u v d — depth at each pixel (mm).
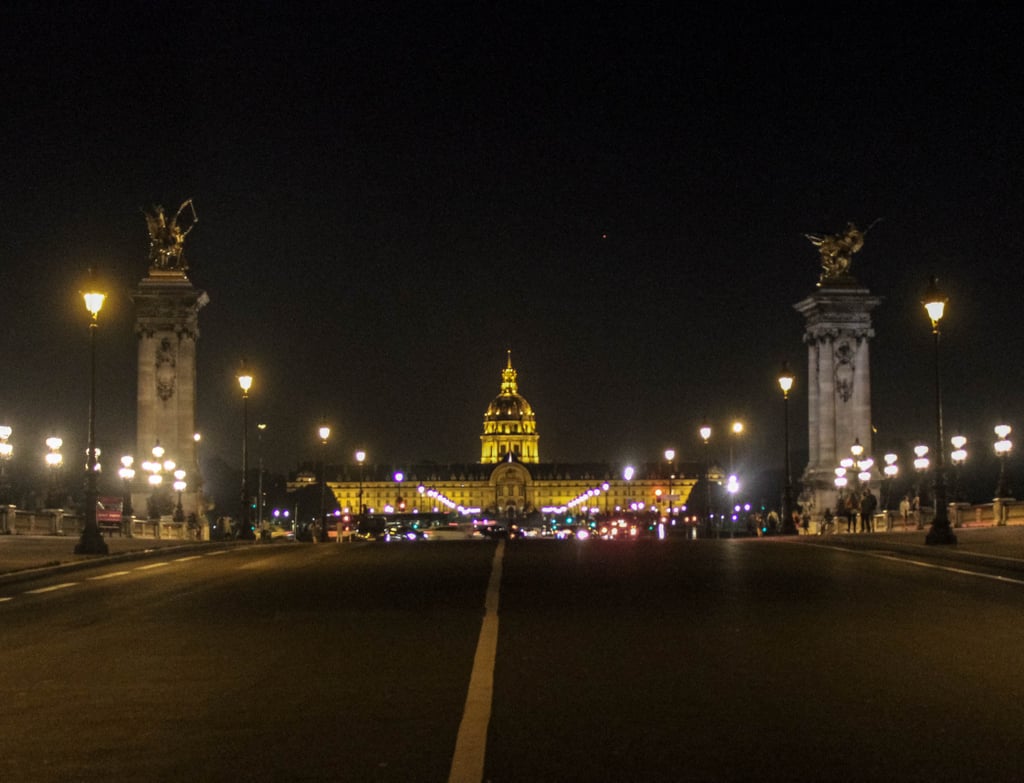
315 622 21891
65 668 17438
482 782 11047
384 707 14266
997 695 14711
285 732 13086
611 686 15352
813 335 111188
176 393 102812
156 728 13422
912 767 11477
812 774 11273
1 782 11312
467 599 25172
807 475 110000
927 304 45438
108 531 71000
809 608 23141
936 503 44531
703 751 12086
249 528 66875
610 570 32125
